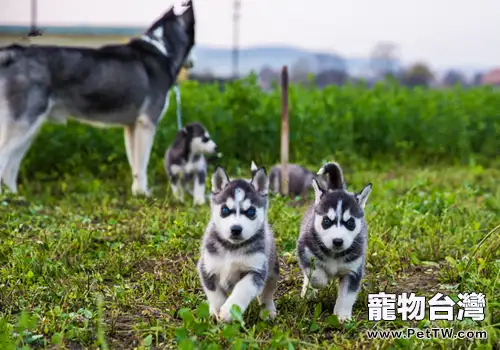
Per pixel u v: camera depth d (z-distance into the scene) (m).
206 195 3.09
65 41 6.12
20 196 2.89
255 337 1.70
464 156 4.09
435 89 5.57
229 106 3.88
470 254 2.12
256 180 1.76
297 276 2.09
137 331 1.72
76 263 2.16
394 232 2.39
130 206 2.86
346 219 1.80
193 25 3.21
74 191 3.16
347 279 1.84
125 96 3.00
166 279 2.05
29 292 1.92
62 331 1.67
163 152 3.67
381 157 4.05
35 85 2.86
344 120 4.10
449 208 2.62
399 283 2.05
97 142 3.70
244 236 1.68
